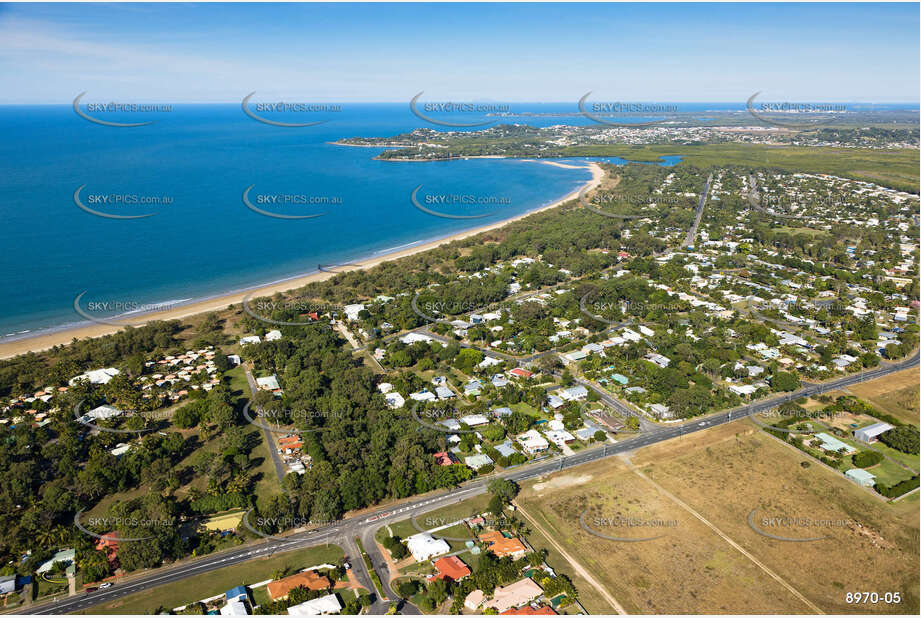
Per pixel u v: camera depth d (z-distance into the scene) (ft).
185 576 347.77
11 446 455.22
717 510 401.49
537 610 318.65
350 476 415.85
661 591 334.44
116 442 474.49
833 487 424.46
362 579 344.90
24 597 332.19
